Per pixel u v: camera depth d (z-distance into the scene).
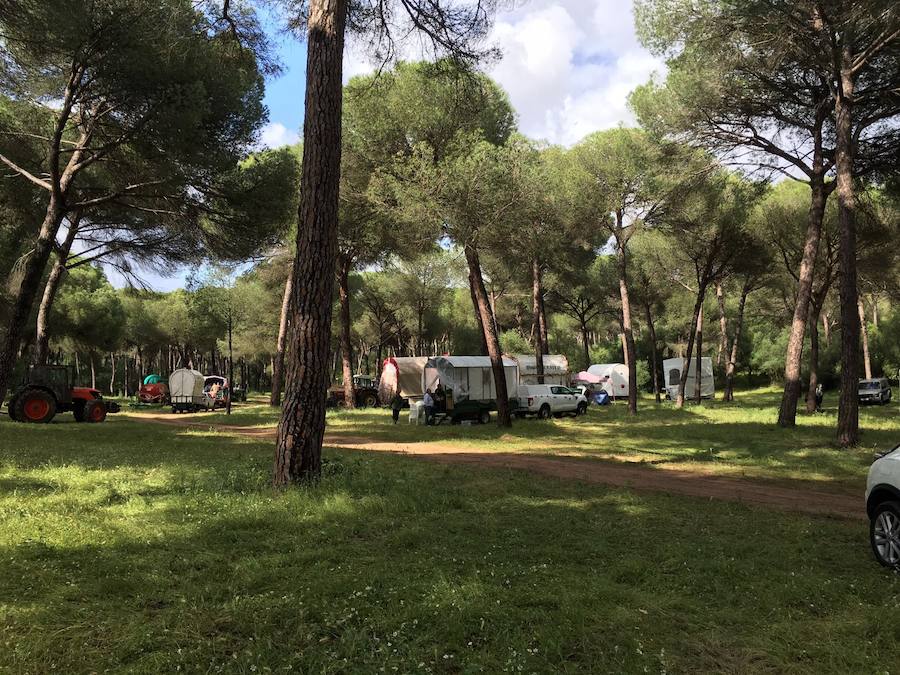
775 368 54.81
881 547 5.39
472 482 9.05
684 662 3.29
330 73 8.35
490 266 32.66
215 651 3.19
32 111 16.81
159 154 15.02
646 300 37.84
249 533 5.56
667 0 15.73
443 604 3.82
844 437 14.30
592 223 24.89
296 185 17.64
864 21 13.18
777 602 4.19
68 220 20.05
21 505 6.36
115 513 6.23
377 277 48.38
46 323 21.05
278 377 33.28
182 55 13.16
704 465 12.16
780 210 25.44
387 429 20.06
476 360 26.16
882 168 17.81
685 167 19.36
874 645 3.53
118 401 44.78
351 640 3.28
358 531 5.86
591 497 8.13
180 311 50.78
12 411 20.28
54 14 12.01
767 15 14.25
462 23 10.28
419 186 16.34
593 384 42.50
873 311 50.84
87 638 3.26
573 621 3.67
